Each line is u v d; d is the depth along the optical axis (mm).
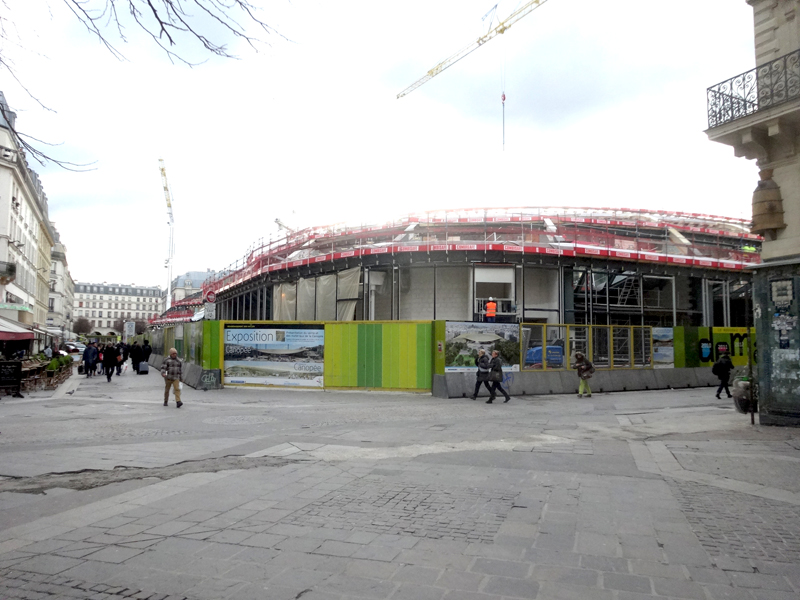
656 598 3693
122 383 22719
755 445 9102
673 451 8688
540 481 6879
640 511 5641
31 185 39625
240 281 37750
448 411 14211
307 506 5824
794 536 4914
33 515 5555
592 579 3992
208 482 6836
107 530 5086
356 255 27281
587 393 18188
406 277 28859
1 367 16984
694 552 4520
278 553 4504
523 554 4473
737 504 5898
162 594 3760
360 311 27953
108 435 10383
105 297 176875
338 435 10367
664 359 22109
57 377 22219
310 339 19328
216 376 19531
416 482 6840
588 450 8859
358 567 4215
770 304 11195
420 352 18609
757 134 10977
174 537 4891
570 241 28391
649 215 37031
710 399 17594
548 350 19297
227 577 4035
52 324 91250
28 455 8508
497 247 25766
